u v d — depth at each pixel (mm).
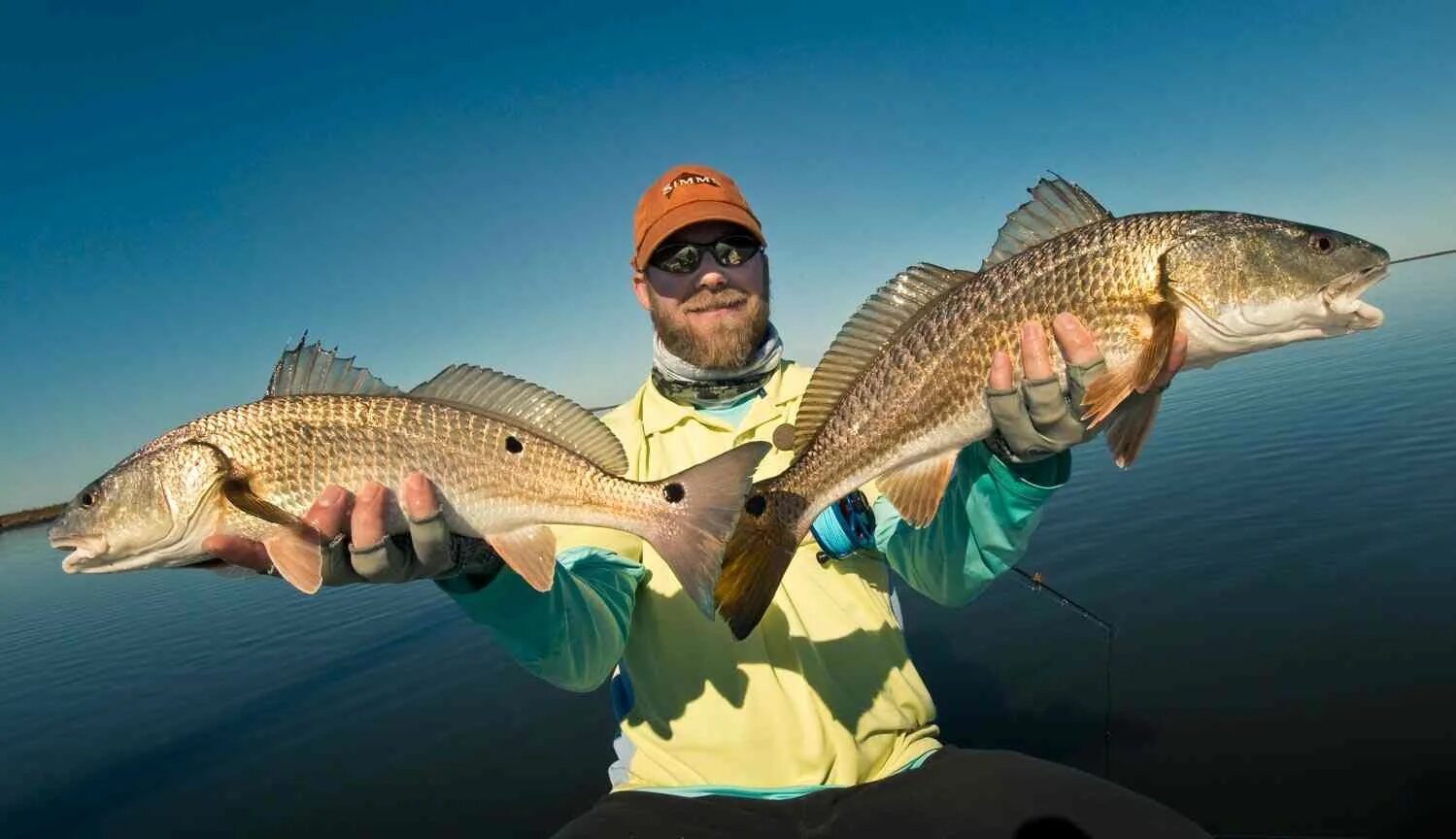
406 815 1312
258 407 834
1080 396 747
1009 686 1437
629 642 927
